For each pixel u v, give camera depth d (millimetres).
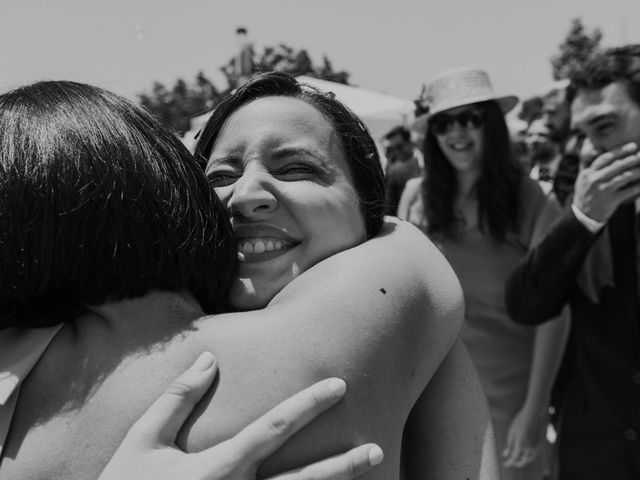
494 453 1169
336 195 1161
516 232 3035
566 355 2283
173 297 1038
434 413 1173
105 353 982
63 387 976
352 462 888
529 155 5625
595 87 2254
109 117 1045
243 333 961
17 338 1033
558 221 2139
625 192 2014
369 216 1248
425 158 3238
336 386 894
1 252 991
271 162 1165
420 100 3352
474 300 3037
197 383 916
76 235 982
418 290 1072
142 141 1045
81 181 984
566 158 2715
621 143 2240
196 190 1073
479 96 3098
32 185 982
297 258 1121
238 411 909
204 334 976
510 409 2992
